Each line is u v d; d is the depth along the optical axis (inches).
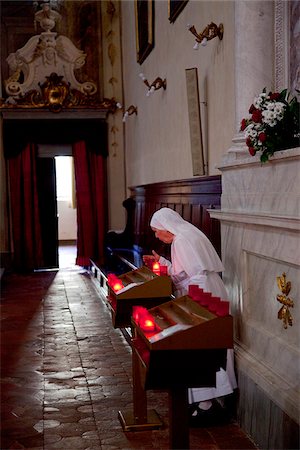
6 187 536.7
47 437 172.4
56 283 466.3
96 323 320.8
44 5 533.6
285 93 165.0
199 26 288.2
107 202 556.7
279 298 156.8
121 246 472.7
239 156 196.1
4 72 535.8
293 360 148.3
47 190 544.1
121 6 548.7
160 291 172.1
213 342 125.7
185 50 317.4
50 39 534.9
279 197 158.4
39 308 364.8
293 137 159.8
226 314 127.6
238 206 190.9
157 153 405.7
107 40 551.8
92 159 549.6
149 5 405.4
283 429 146.4
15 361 251.3
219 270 180.9
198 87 280.2
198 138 279.7
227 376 174.6
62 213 787.4
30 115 529.7
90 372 234.1
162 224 187.8
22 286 454.0
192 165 298.4
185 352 126.3
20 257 534.3
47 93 529.3
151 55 419.5
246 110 199.6
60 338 289.0
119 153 554.9
